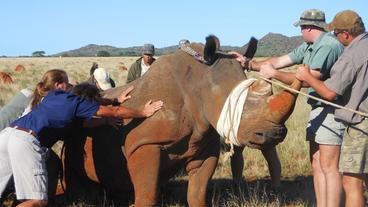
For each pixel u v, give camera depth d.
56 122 5.86
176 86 6.23
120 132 6.54
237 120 5.47
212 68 6.09
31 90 7.04
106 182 7.08
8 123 6.77
